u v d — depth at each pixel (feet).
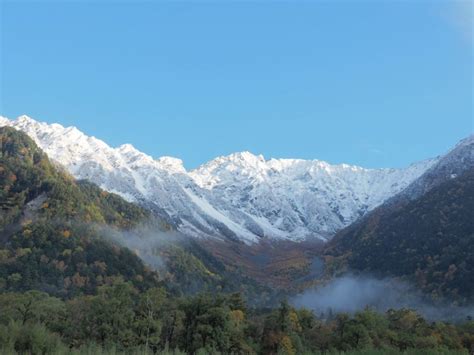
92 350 404.98
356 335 540.52
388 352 497.05
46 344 385.91
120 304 472.44
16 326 388.78
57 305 533.14
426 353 498.28
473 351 618.85
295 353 517.55
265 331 544.62
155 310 504.02
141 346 444.96
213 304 522.47
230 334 496.23
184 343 493.36
